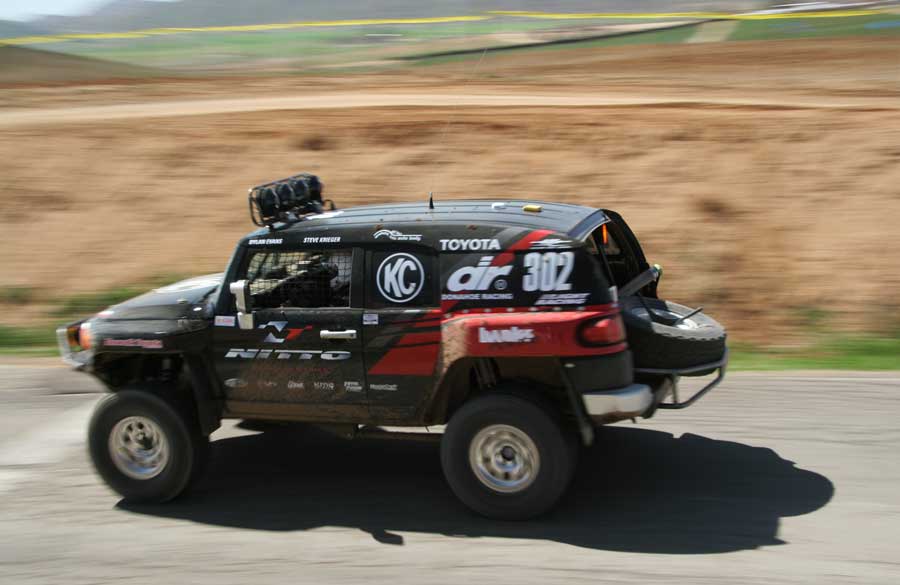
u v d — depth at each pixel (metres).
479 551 4.91
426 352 5.24
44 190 16.14
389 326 5.30
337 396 5.47
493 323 5.07
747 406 7.41
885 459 6.07
